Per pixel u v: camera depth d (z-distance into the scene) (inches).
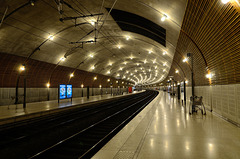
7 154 209.8
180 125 238.8
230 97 261.3
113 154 133.0
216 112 337.7
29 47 565.6
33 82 678.5
